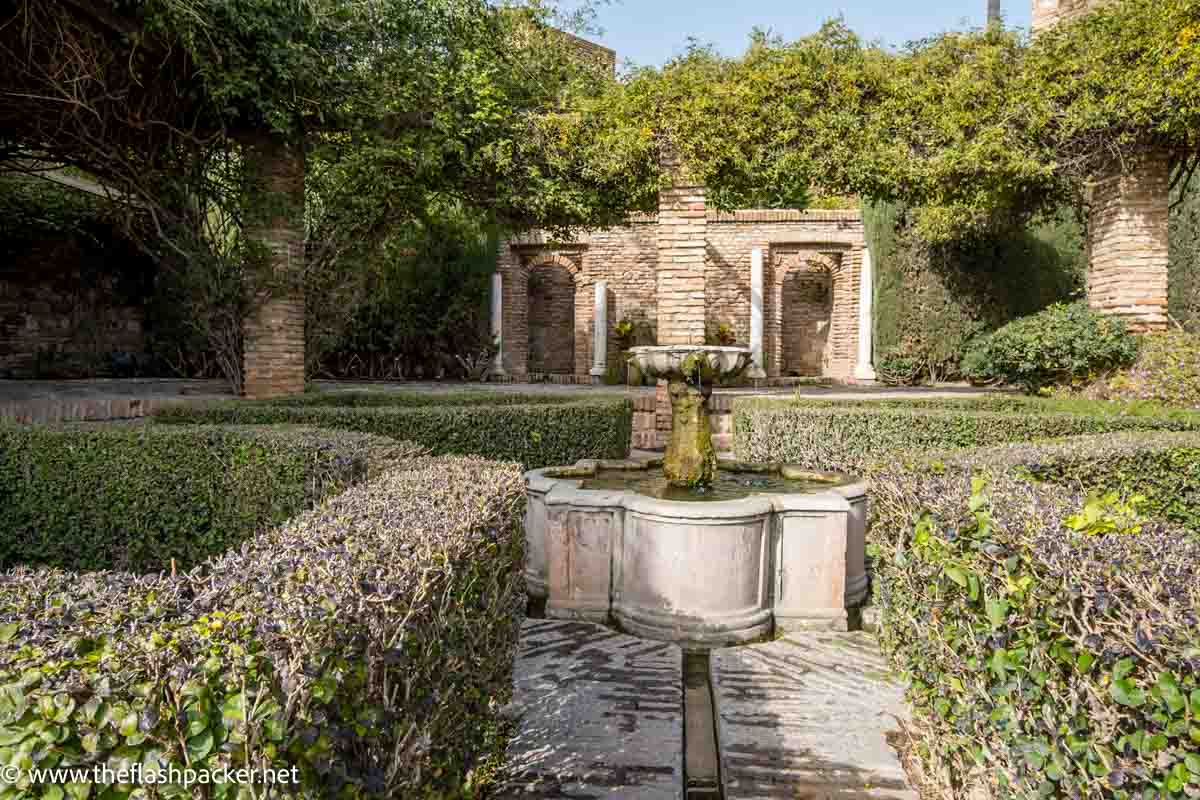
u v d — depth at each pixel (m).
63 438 3.60
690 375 4.07
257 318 7.81
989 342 8.66
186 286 7.91
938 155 7.73
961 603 1.73
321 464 3.28
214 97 6.44
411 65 7.69
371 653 1.21
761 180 7.91
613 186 8.25
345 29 7.18
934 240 12.98
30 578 1.27
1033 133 7.70
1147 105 7.12
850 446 5.23
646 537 3.32
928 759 2.06
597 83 8.74
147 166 7.52
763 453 5.96
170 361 14.12
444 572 1.52
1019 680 1.43
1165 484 3.44
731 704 2.60
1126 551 1.44
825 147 7.75
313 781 1.04
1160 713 1.05
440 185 8.52
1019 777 1.46
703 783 2.18
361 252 8.91
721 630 3.21
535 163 8.24
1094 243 8.52
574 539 3.54
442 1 7.73
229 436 3.45
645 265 16.20
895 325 13.82
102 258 13.58
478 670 1.91
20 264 12.64
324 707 1.08
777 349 15.75
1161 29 7.12
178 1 5.77
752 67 7.83
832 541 3.43
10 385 9.92
